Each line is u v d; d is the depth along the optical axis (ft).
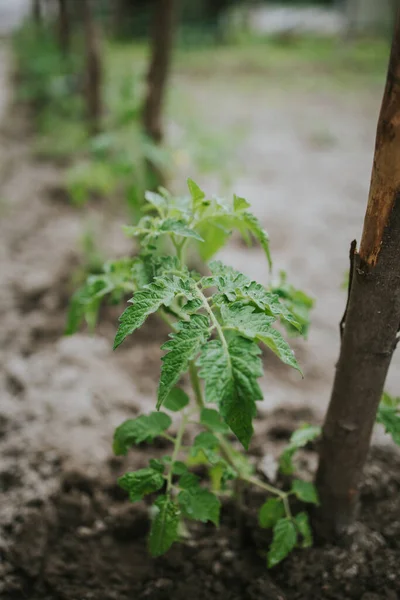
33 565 5.82
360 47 45.78
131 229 4.96
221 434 5.70
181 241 5.18
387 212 4.05
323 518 5.68
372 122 26.84
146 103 11.15
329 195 17.71
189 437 7.32
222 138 12.12
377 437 7.18
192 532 6.12
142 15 53.16
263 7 59.41
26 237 13.71
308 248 14.02
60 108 22.06
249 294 4.00
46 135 20.20
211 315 3.80
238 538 6.06
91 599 5.59
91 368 8.82
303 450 6.98
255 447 7.04
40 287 11.28
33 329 10.03
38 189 16.53
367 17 48.55
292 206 16.63
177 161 11.50
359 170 20.12
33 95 24.70
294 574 5.53
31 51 29.58
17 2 55.88
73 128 19.31
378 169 3.96
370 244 4.25
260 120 26.63
